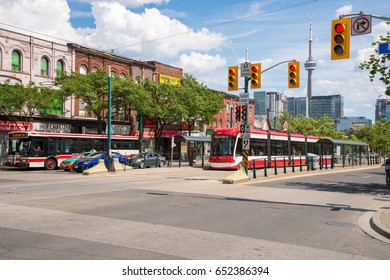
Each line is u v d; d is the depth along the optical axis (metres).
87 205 11.82
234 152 31.41
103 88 36.72
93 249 6.80
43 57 37.78
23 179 21.94
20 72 35.44
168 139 54.19
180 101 43.56
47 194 14.40
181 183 20.25
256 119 92.12
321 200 14.63
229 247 7.26
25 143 31.23
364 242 8.16
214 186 18.89
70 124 40.31
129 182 20.48
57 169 32.84
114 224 9.02
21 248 6.76
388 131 79.25
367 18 12.77
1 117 34.47
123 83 38.09
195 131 58.41
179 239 7.74
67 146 33.44
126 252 6.66
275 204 13.24
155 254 6.59
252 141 32.34
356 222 10.44
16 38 35.19
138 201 13.02
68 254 6.45
